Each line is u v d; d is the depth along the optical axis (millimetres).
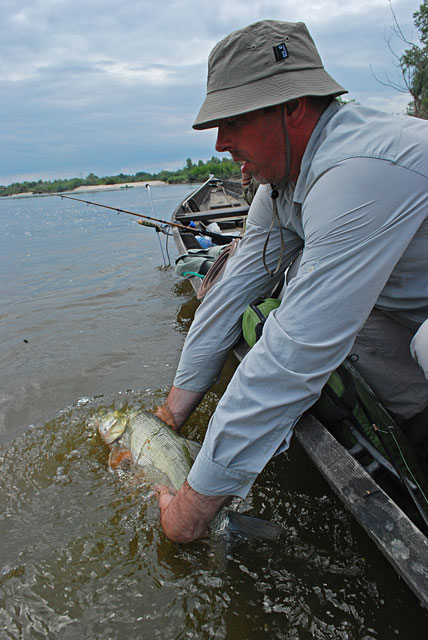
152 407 3113
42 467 2562
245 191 4023
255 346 1622
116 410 2818
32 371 3826
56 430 2902
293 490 2221
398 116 1567
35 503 2301
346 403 1870
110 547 2006
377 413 1941
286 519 2057
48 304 5754
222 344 2482
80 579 1865
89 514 2201
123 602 1756
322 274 1454
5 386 3604
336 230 1429
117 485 2383
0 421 3109
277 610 1673
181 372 2551
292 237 2383
